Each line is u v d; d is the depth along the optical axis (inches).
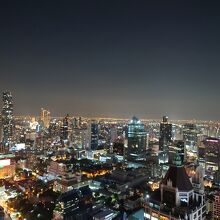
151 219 3791.8
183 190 3666.3
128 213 6722.4
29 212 7268.7
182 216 3410.4
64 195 7465.6
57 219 6766.7
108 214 6461.6
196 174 7687.0
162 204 3690.9
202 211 3725.4
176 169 3826.3
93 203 7593.5
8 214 7283.5
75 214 6791.3
